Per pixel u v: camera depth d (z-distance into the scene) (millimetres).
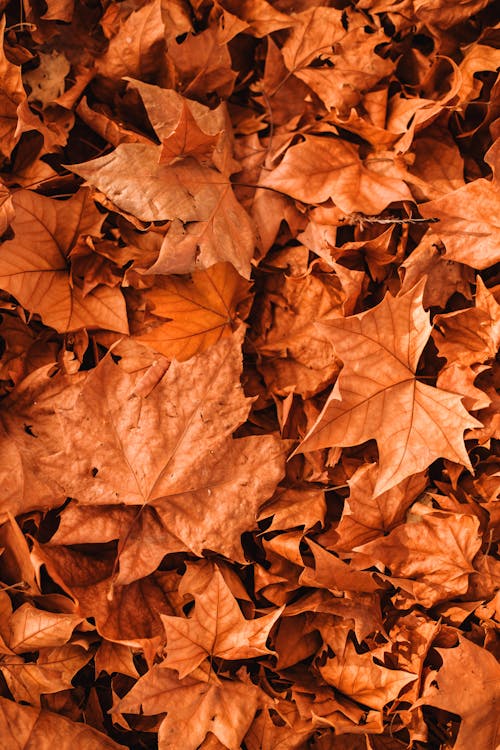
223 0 1253
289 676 1239
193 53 1233
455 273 1249
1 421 1234
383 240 1228
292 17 1253
